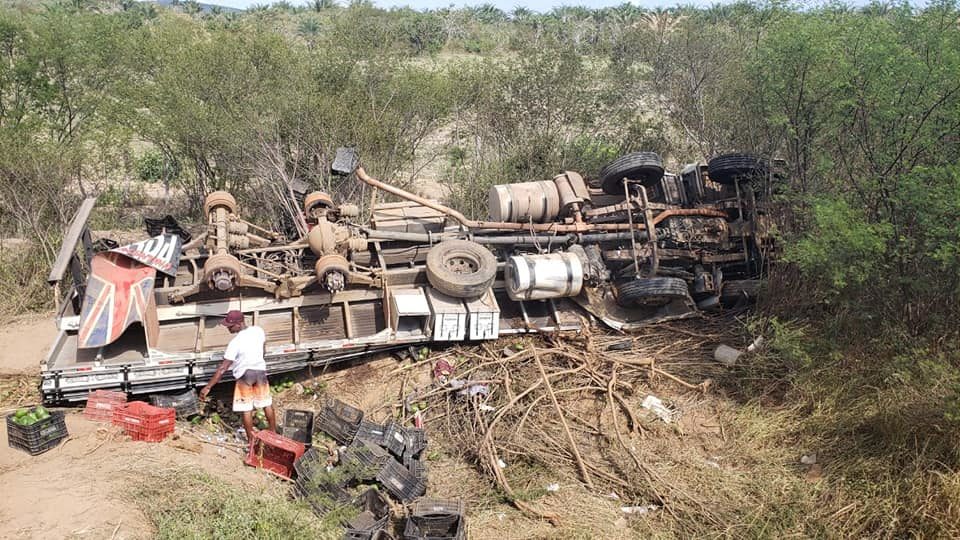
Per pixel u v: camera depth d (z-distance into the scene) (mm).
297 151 14477
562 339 10062
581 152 16000
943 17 9234
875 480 7023
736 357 9344
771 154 11523
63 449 6816
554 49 16625
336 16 17031
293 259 10195
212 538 5594
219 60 14484
